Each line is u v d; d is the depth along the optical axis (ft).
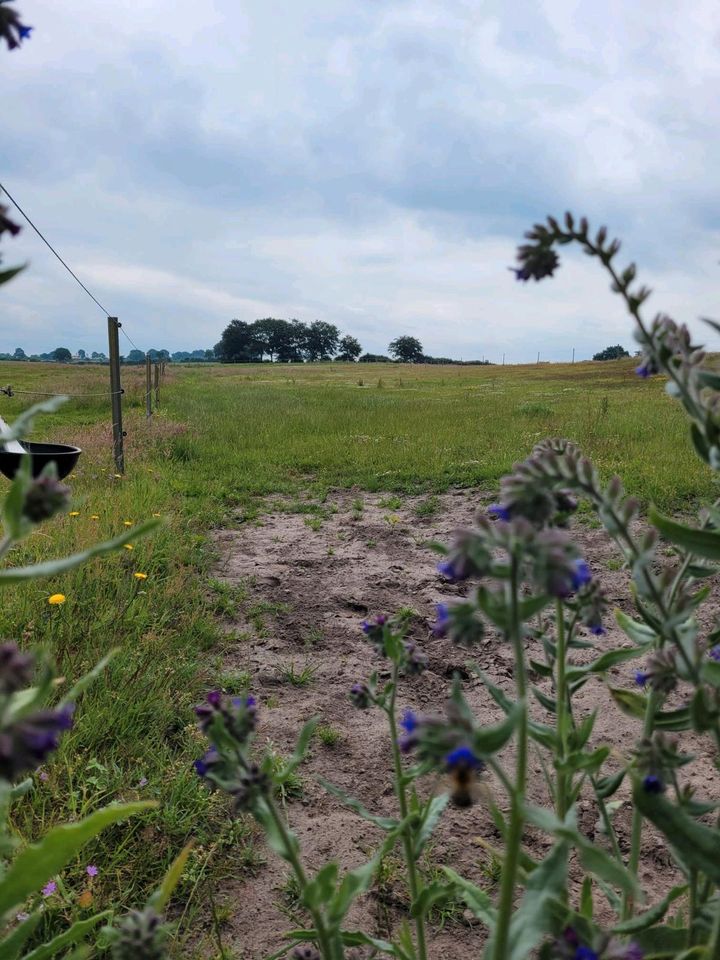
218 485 32.37
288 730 12.84
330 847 9.91
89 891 8.34
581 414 58.80
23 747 2.74
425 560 22.56
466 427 53.01
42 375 120.98
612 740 12.34
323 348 540.11
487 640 16.62
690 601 4.69
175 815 9.89
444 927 8.70
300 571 21.36
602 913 8.61
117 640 13.94
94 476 30.94
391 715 6.20
